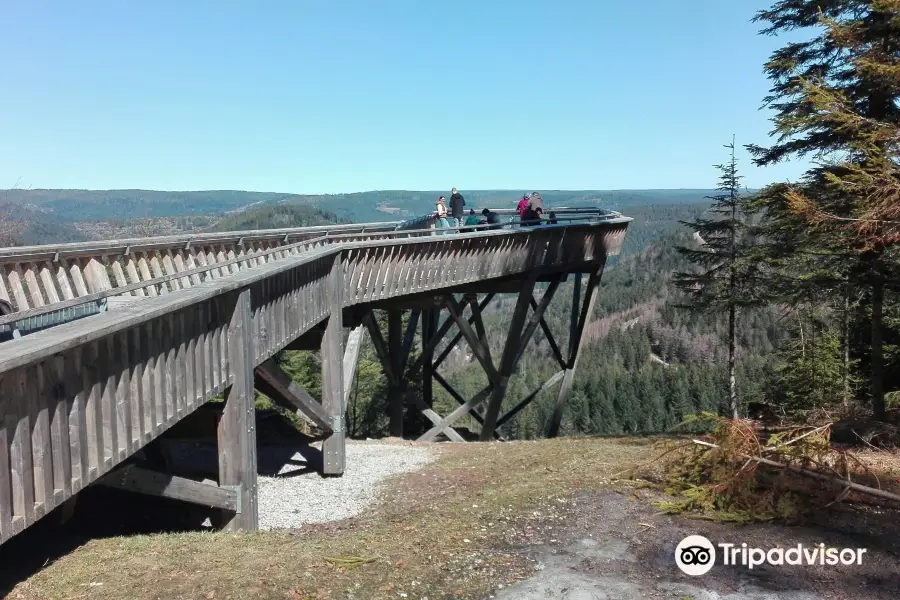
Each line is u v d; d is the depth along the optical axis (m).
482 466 9.52
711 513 5.38
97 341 4.28
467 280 13.02
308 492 8.98
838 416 11.80
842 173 8.91
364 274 10.53
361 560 4.50
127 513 7.06
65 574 4.18
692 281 15.92
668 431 11.70
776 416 15.09
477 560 4.56
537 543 4.90
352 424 29.47
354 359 11.37
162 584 4.03
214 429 7.17
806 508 5.41
